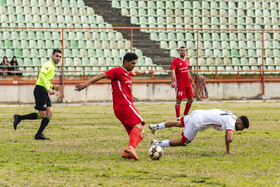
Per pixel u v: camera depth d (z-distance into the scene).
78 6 41.72
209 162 12.03
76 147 14.60
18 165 11.59
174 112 27.42
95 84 35.06
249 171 10.85
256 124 21.20
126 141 15.95
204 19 44.78
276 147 14.68
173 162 12.03
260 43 44.84
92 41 39.91
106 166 11.44
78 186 9.34
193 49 42.19
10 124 20.80
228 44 43.81
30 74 36.59
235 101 36.62
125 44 40.72
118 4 43.38
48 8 40.59
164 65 37.53
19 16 39.38
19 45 37.72
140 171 10.85
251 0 47.31
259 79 38.84
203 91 37.03
